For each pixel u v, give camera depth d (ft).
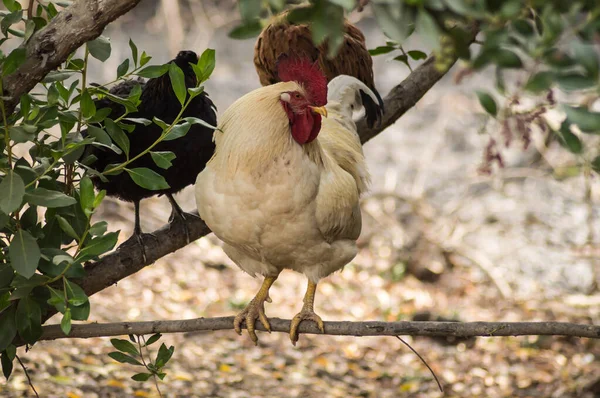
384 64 73.51
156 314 34.81
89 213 13.03
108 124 14.02
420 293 41.39
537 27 8.86
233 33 8.89
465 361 34.73
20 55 12.18
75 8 12.63
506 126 13.79
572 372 33.50
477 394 31.55
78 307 13.47
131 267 18.03
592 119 8.02
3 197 11.98
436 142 55.83
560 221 49.70
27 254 12.47
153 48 70.38
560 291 42.24
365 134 22.48
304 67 15.30
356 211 16.52
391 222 46.47
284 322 16.55
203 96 19.15
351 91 19.79
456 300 40.93
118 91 19.11
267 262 16.66
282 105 14.99
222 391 28.96
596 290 42.11
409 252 44.45
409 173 55.21
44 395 25.68
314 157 15.57
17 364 27.61
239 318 16.79
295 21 8.19
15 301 14.33
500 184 51.78
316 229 15.80
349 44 22.59
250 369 31.53
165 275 39.50
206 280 39.93
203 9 68.69
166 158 13.98
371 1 7.94
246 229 15.56
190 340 33.58
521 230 48.55
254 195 15.08
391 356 34.99
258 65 22.91
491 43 8.20
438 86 69.00
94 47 14.26
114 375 28.68
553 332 14.21
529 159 54.70
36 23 14.39
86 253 13.12
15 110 14.51
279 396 29.27
